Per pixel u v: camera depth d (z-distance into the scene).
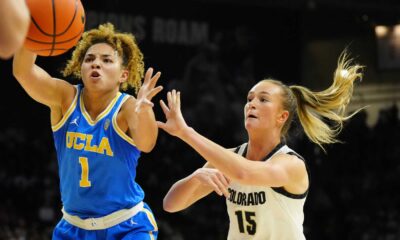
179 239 12.73
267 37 14.72
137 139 3.70
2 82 13.21
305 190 3.95
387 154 15.26
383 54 15.24
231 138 14.32
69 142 3.82
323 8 14.60
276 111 4.02
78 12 3.31
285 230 3.93
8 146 13.02
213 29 14.23
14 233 11.28
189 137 3.33
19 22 2.13
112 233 3.85
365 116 15.24
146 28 13.54
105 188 3.79
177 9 13.87
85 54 3.96
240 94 14.48
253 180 3.51
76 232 3.89
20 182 12.65
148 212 4.00
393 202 14.90
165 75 13.77
